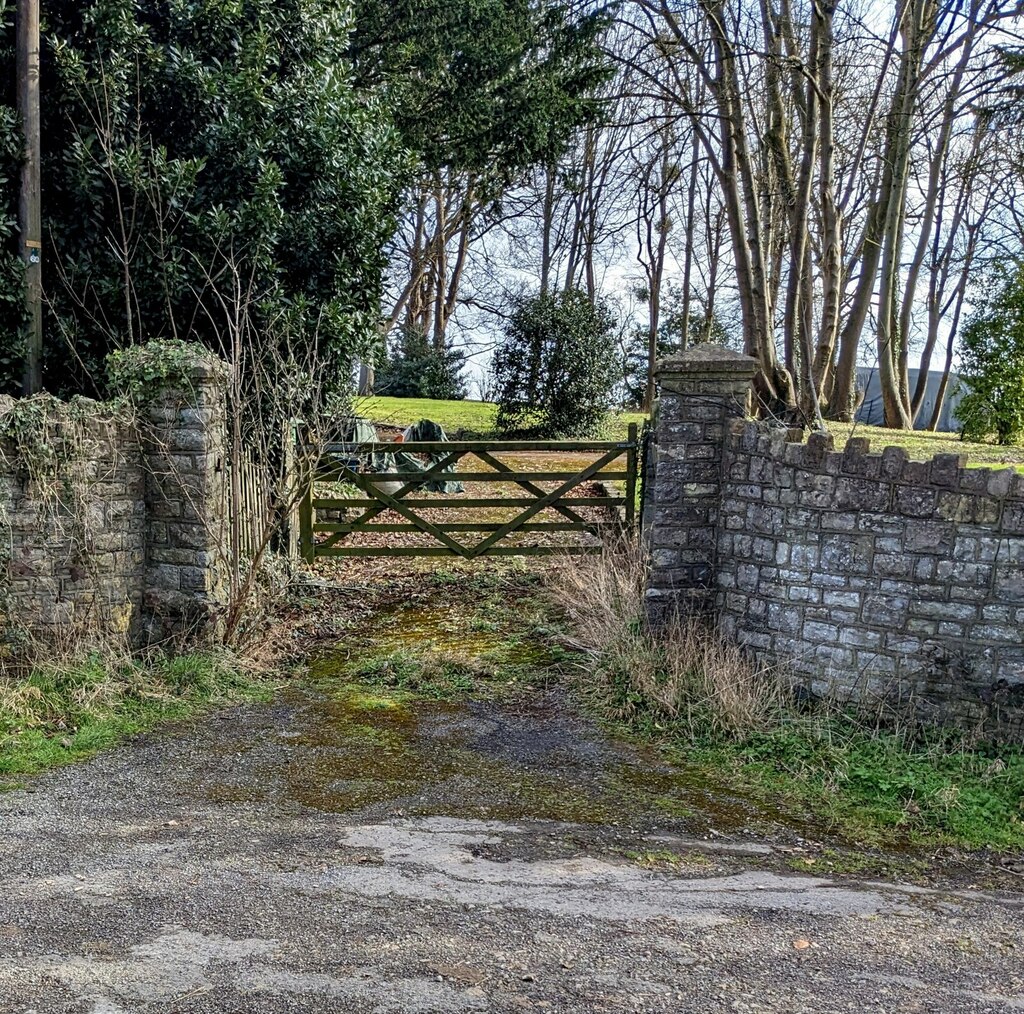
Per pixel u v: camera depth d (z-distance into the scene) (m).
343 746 4.88
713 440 5.74
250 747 4.82
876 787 4.46
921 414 30.34
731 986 2.63
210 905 3.05
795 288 12.09
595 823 4.03
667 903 3.23
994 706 4.84
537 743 5.00
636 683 5.54
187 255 7.43
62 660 5.37
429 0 12.73
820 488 5.27
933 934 3.06
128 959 2.67
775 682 5.43
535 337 16.88
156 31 7.70
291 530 7.72
